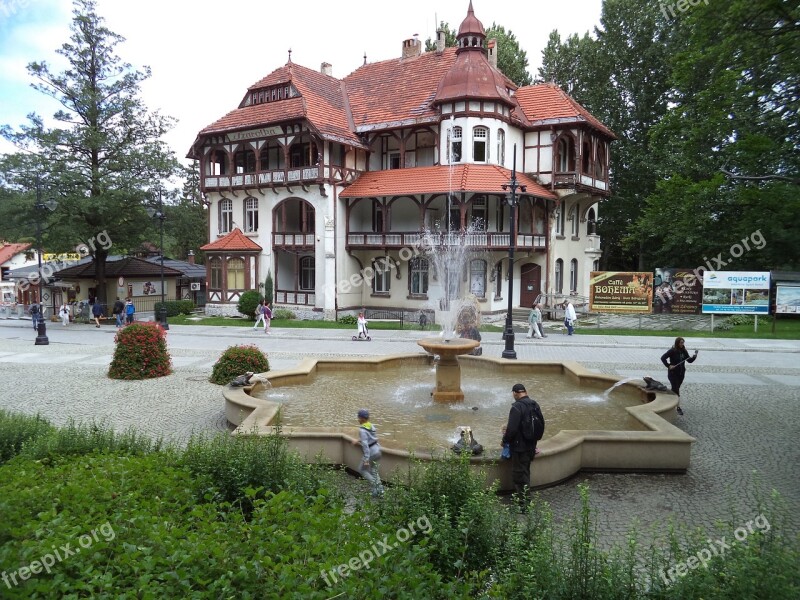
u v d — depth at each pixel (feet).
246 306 114.32
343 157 115.55
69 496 18.66
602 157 124.47
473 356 57.26
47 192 107.04
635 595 14.26
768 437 36.14
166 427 38.22
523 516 24.13
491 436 33.58
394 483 21.68
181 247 204.33
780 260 40.42
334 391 46.29
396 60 131.34
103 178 110.52
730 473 29.99
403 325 103.91
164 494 19.83
